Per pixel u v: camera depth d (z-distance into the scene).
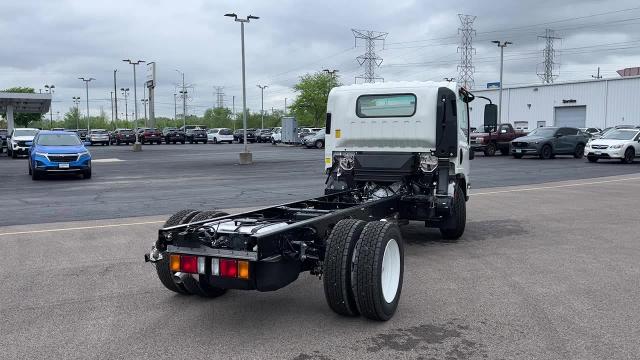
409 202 7.78
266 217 6.24
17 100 50.38
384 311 5.00
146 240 8.72
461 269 6.97
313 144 48.19
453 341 4.63
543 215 11.24
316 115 91.81
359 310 4.99
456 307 5.48
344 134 8.64
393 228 5.19
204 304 5.67
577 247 8.23
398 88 8.26
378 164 8.05
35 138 20.70
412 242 8.68
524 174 21.12
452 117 7.99
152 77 63.75
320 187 16.86
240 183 18.19
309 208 7.04
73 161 19.47
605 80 52.97
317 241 5.41
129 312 5.42
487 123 9.66
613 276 6.59
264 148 49.91
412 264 7.23
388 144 8.38
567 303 5.59
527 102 60.38
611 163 27.05
